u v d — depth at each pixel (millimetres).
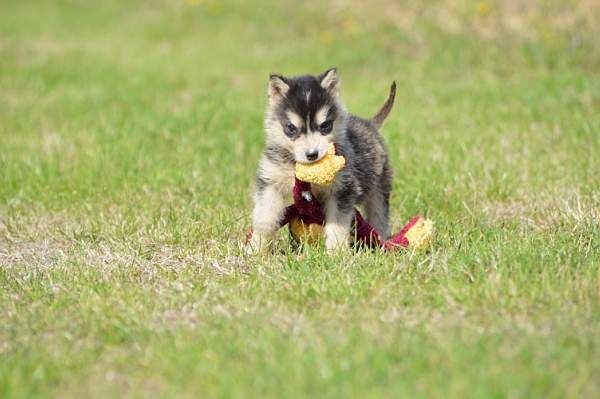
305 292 9109
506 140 15359
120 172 14523
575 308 8469
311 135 10531
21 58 25906
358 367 7227
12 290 9812
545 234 11109
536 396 6746
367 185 11484
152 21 29859
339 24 25828
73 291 9578
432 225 10844
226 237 11766
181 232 11711
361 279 9398
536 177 13531
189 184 14023
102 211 13008
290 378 7125
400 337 7875
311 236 10930
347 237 10742
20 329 8562
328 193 10758
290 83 10945
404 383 6961
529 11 22812
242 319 8477
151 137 16750
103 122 17984
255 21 27812
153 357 7684
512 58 20844
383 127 16188
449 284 9156
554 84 18469
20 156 15562
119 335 8258
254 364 7426
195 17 29250
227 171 14523
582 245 10367
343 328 8227
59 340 8281
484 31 22688
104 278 10031
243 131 16891
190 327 8438
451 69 20875
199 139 16469
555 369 7195
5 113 19266
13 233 12266
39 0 36531
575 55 20141
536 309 8523
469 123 16688
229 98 19656
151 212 12773
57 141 16453
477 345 7547
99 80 22469
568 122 16047
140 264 10586
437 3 24750
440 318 8445
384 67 21781
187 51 25578
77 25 31125
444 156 14562
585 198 12438
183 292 9414
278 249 11195
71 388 7320
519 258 9695
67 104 19828
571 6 22516
